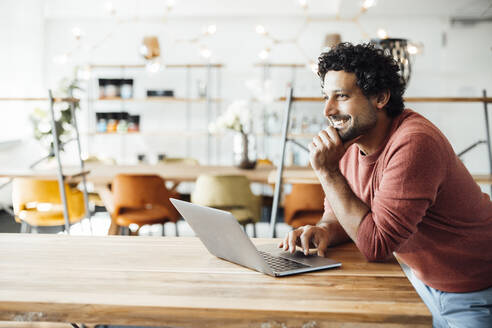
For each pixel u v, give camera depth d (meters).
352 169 1.60
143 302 1.05
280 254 1.39
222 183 3.74
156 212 4.07
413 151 1.24
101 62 7.05
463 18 6.71
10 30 6.32
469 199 1.37
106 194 4.10
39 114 6.16
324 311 1.00
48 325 1.69
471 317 1.45
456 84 6.82
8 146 5.96
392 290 1.12
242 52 6.95
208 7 6.57
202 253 1.42
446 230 1.39
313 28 6.85
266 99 6.27
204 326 1.03
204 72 7.04
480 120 6.75
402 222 1.23
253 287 1.14
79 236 1.60
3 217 5.86
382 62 1.32
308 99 2.79
